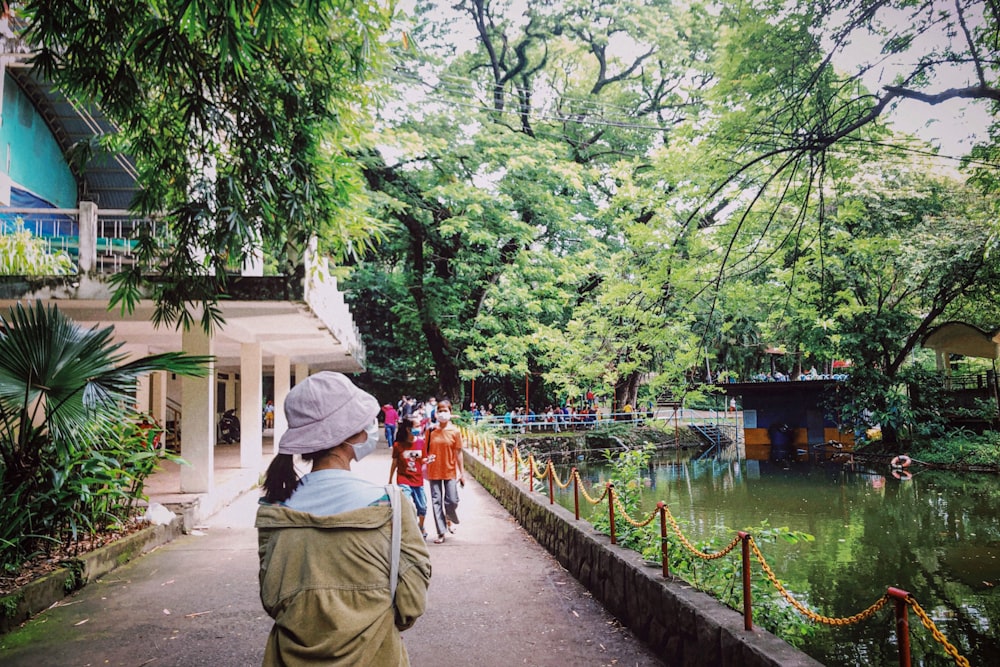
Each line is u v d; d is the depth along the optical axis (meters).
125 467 8.00
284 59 6.16
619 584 5.74
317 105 6.31
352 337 19.48
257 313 9.76
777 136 8.35
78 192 14.04
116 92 5.43
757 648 3.63
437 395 32.12
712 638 4.11
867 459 25.25
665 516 5.29
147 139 6.16
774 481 21.03
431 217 26.30
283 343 16.69
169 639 5.27
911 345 23.91
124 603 6.16
